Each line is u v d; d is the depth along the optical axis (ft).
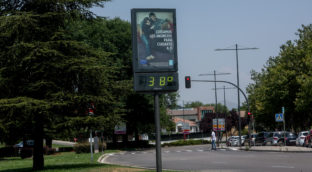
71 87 69.10
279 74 194.08
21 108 61.52
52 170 67.46
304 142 139.95
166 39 41.70
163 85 41.68
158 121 41.65
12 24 64.69
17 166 87.51
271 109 201.67
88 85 70.08
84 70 65.98
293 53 193.47
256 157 92.58
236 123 346.95
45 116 63.87
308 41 189.78
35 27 66.33
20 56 65.77
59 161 95.91
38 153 71.31
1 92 67.36
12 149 149.18
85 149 155.84
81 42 70.08
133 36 41.11
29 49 65.05
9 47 64.90
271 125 230.89
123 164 84.94
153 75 41.52
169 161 92.48
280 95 194.59
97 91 70.79
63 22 71.97
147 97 184.34
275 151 120.78
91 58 68.64
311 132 134.72
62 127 67.26
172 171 59.26
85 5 72.54
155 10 41.78
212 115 352.49
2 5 69.77
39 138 71.15
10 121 63.21
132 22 41.22
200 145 240.94
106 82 72.74
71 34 72.54
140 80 41.29
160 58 41.60
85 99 66.80
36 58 64.59
